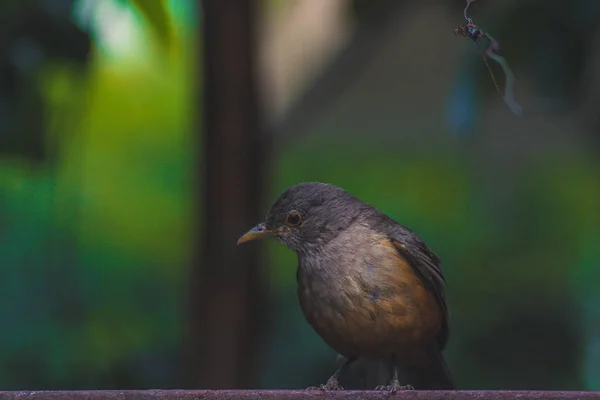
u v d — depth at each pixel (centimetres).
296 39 1638
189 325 1080
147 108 1642
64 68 1017
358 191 1653
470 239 1508
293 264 1516
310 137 1709
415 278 818
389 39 1583
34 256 1376
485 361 1348
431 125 1658
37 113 994
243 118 1072
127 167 1614
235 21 1070
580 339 1343
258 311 1073
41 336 1295
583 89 955
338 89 1608
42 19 959
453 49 1579
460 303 1411
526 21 917
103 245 1508
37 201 1409
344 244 830
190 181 1526
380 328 815
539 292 1402
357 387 876
